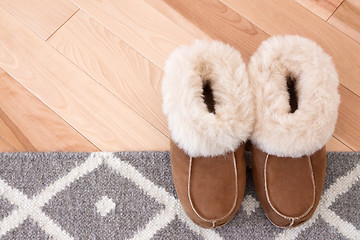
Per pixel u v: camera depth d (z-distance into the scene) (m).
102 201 0.84
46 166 0.86
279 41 0.78
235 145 0.75
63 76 0.93
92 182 0.85
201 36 0.96
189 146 0.74
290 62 0.77
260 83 0.76
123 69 0.93
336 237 0.81
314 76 0.74
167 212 0.84
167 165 0.86
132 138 0.89
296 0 0.98
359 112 0.90
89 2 0.98
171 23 0.97
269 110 0.74
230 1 0.98
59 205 0.84
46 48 0.95
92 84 0.92
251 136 0.76
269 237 0.82
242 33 0.96
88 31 0.96
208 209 0.77
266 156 0.79
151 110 0.91
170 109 0.74
